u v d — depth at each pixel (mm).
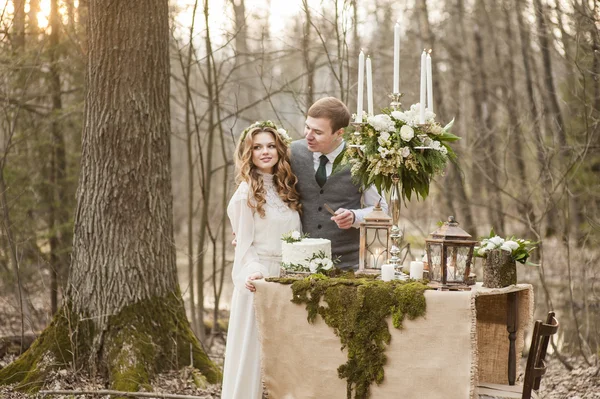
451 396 2877
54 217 6961
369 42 8914
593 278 5723
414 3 10984
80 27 6469
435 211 9641
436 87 9883
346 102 6141
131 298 4516
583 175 6617
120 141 4512
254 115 9648
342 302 3051
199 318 6387
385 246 3320
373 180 3320
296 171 3750
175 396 4160
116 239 4527
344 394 3062
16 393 4281
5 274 6535
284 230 3566
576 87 6523
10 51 6363
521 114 8336
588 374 5004
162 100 4660
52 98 6898
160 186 4652
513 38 9922
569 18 6508
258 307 3232
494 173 8625
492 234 3213
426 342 2920
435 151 3215
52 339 4527
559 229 6379
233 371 3490
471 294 2875
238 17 7406
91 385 4340
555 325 3061
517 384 3381
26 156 6891
